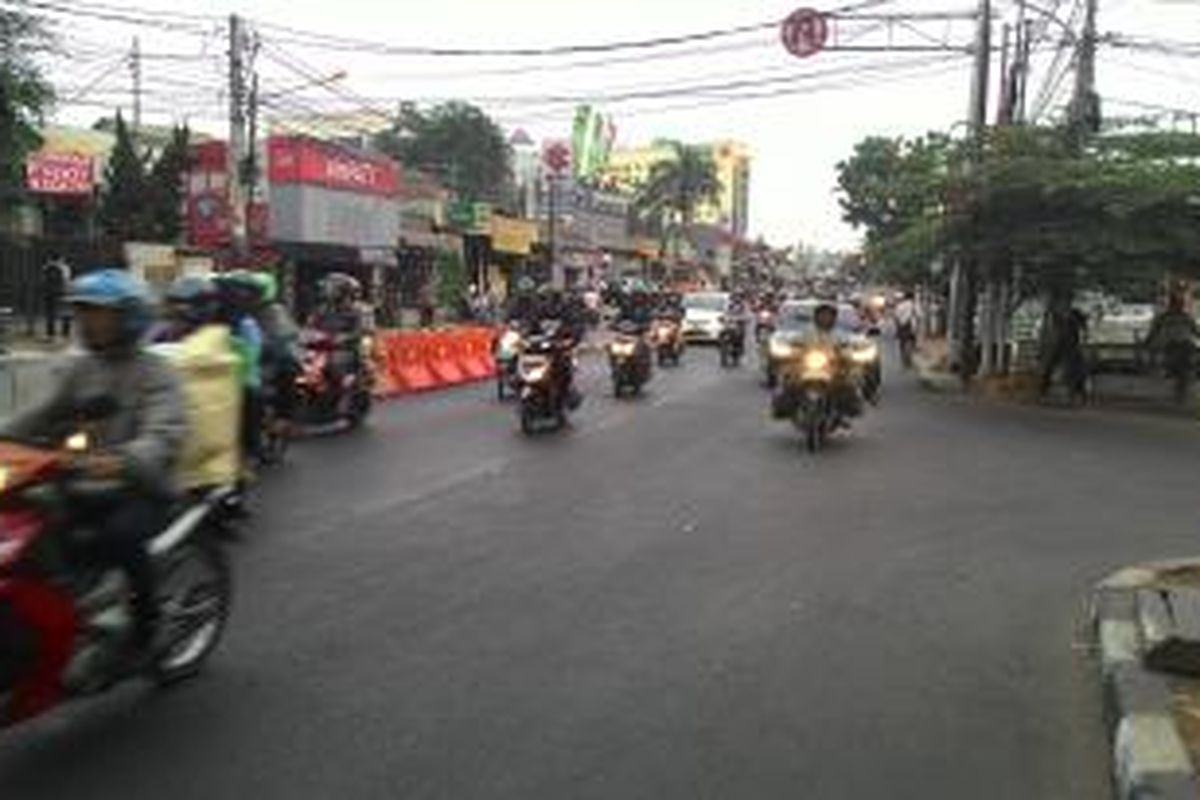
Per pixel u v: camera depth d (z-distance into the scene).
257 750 7.11
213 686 8.14
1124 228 30.67
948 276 40.31
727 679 8.58
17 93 27.11
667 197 140.88
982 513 15.26
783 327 32.31
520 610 10.17
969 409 29.38
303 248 50.88
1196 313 40.66
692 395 30.03
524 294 27.98
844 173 86.69
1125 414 29.27
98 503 7.20
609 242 105.75
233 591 10.41
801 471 18.16
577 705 7.98
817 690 8.41
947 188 32.38
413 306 63.12
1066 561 12.65
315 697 8.00
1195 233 30.77
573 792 6.68
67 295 8.67
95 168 49.97
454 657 8.90
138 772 6.77
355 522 13.57
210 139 61.81
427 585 10.91
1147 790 6.27
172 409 7.68
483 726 7.58
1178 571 11.57
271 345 16.89
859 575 11.74
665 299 49.78
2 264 38.06
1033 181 30.83
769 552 12.61
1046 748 7.46
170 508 7.84
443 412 24.72
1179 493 17.41
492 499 15.17
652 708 7.96
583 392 30.19
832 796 6.71
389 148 94.31
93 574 7.28
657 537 13.19
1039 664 9.12
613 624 9.84
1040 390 32.03
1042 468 19.42
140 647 7.64
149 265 39.19
